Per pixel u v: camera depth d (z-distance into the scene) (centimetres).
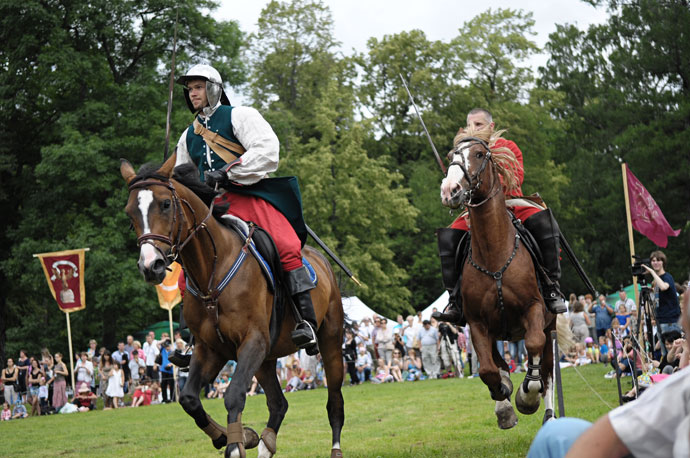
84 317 2847
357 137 3675
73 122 2831
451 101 4353
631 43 4094
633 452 208
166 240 510
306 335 601
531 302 646
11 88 2850
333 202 3622
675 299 1038
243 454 520
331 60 4353
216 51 3066
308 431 1023
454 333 1902
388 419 1090
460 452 701
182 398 563
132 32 2956
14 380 1936
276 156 626
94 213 2797
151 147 2808
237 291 562
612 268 4222
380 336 2033
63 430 1319
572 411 953
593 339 1931
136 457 879
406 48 4359
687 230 3706
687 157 3709
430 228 4241
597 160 4247
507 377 707
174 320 3142
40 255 2025
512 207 705
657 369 911
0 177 3077
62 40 2778
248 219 622
